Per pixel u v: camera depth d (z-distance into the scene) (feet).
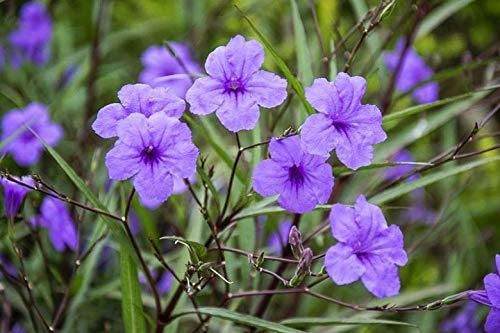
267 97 2.29
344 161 2.27
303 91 2.48
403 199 3.72
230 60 2.31
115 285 2.98
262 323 2.41
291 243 2.31
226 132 3.40
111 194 2.79
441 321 3.42
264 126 3.23
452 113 3.18
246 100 2.29
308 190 2.29
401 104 3.52
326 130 2.27
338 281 2.19
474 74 3.78
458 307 3.43
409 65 3.45
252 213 2.46
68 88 3.63
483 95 3.17
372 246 2.23
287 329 2.39
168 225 3.23
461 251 3.62
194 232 2.78
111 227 2.46
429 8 3.12
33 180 2.55
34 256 3.08
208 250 2.50
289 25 3.80
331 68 2.68
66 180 3.29
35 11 3.81
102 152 3.36
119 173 2.26
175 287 2.69
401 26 3.25
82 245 3.19
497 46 3.37
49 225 3.01
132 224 3.26
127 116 2.30
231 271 2.78
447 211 3.63
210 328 2.98
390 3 2.53
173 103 2.32
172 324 2.64
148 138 2.26
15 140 3.12
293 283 2.29
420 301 3.42
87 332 3.12
